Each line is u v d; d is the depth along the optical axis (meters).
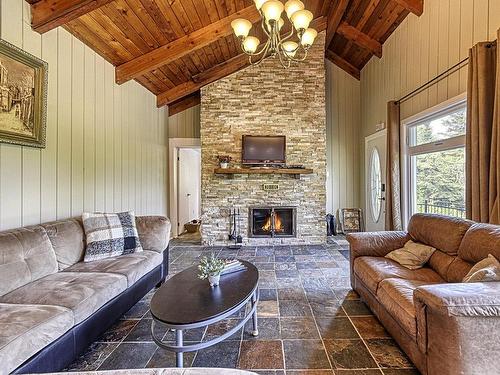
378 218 5.17
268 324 2.32
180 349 1.61
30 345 1.43
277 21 2.55
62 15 2.52
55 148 2.81
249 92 5.20
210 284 2.05
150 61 3.90
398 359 1.86
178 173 6.27
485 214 2.47
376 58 5.17
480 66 2.51
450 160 3.38
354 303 2.69
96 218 2.83
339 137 6.04
